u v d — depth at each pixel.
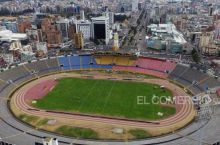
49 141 86.12
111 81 168.75
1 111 127.56
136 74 181.38
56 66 190.50
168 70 178.50
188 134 104.75
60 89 155.50
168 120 117.81
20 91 153.25
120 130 109.25
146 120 117.75
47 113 125.06
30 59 196.75
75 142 100.06
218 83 148.75
